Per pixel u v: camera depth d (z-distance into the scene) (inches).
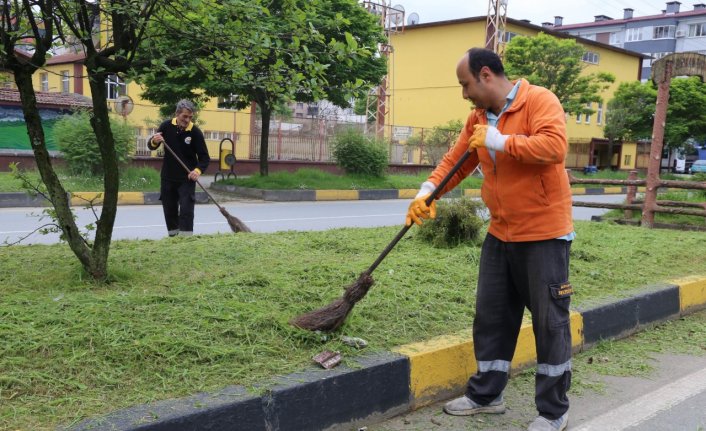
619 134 1285.7
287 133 935.7
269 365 115.6
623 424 125.9
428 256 219.0
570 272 210.8
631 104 1248.2
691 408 134.6
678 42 2303.2
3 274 166.9
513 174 115.6
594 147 1534.2
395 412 124.4
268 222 442.6
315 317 132.0
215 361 115.0
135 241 227.1
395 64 1427.2
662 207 370.3
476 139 113.0
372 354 126.1
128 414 94.1
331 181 720.3
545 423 116.9
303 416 108.8
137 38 157.5
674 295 201.3
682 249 263.9
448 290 173.0
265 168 703.7
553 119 109.6
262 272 174.9
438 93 1357.0
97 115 156.9
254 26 164.4
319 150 969.5
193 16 163.3
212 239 233.5
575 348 165.0
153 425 91.6
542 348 117.3
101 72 153.9
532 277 117.2
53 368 106.3
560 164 114.4
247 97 627.8
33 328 120.2
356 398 117.0
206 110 894.4
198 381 107.1
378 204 631.8
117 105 776.9
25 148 743.1
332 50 169.6
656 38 2324.1
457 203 243.1
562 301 116.4
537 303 117.2
